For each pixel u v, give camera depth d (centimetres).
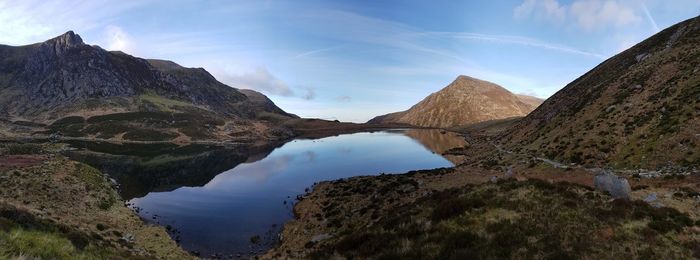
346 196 6406
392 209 4628
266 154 17275
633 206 2366
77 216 4856
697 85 6353
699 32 9044
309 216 5600
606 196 2712
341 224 4778
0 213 2644
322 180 9306
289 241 4659
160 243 4569
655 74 8112
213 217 6072
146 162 14400
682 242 1925
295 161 13662
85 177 6981
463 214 2423
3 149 10738
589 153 6475
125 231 4794
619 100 7931
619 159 5819
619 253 1770
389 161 12888
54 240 1728
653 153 5422
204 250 4575
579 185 2984
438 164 11781
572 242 1888
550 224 2119
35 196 5247
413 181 6800
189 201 7331
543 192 2625
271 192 8038
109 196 6531
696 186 4003
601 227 2072
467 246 1986
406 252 2067
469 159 11919
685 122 5553
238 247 4669
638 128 6331
